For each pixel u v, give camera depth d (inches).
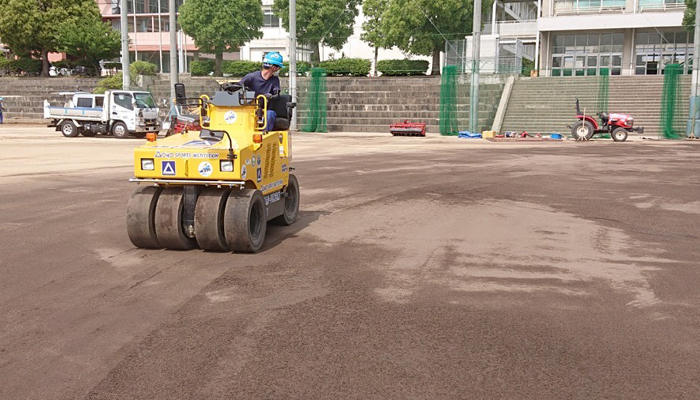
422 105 1429.6
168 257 280.8
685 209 411.5
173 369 165.0
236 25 1875.0
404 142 1032.2
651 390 154.5
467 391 153.2
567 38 2016.5
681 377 161.5
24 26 1854.1
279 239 318.3
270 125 317.1
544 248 302.5
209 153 276.5
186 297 224.5
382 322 199.6
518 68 1753.2
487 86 1405.0
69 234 326.0
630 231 343.0
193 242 298.8
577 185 521.0
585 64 2005.4
